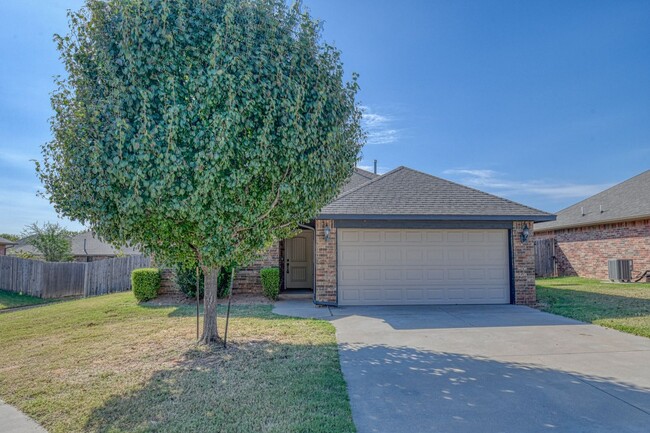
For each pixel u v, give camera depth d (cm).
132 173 458
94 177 475
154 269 1181
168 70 484
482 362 552
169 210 484
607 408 402
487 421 374
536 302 1084
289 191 534
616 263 1567
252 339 678
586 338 684
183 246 584
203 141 475
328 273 1060
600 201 1886
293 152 521
